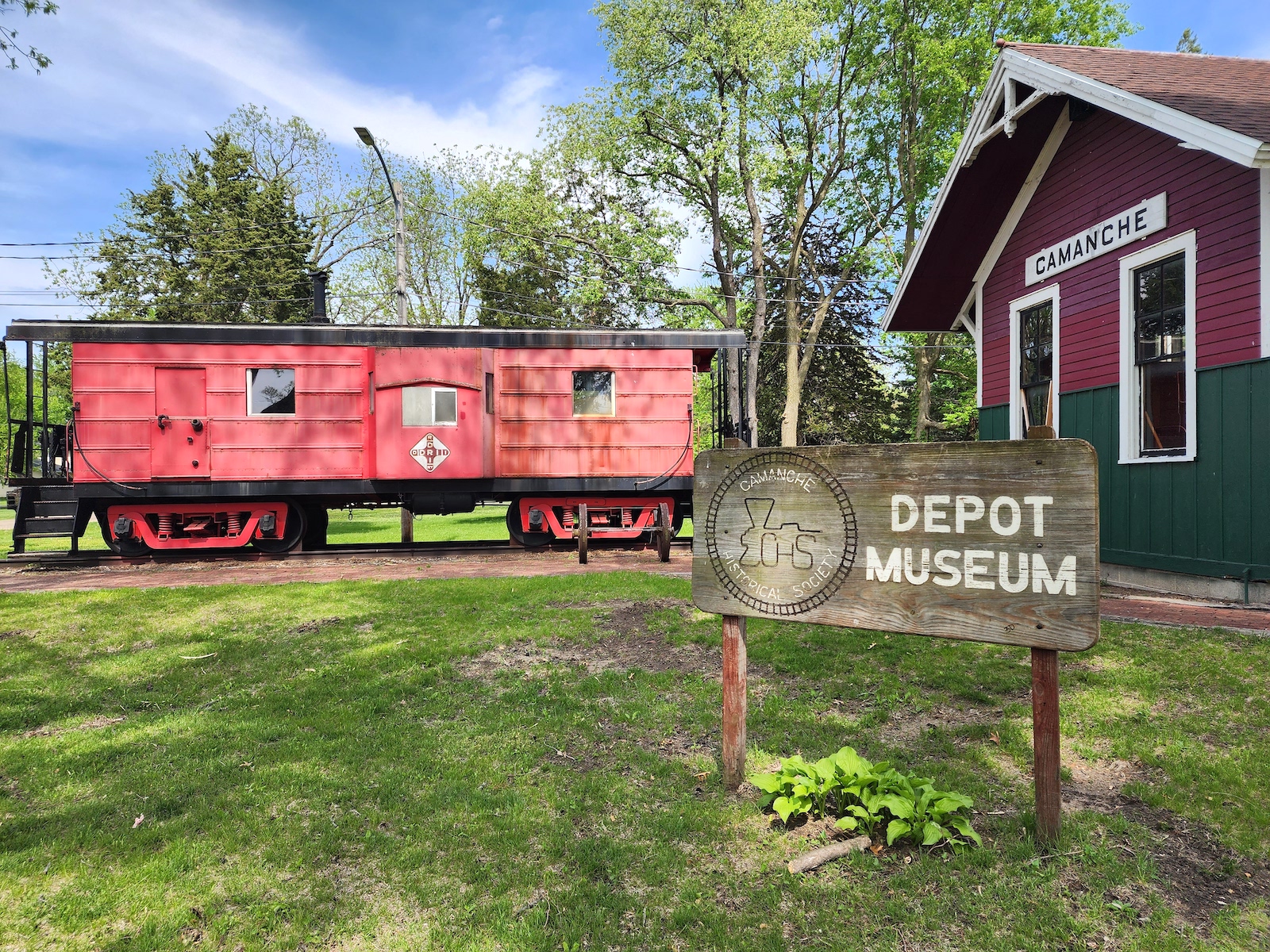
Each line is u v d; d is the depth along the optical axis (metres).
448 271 29.53
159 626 6.33
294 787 3.42
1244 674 4.41
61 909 2.49
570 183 27.58
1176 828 2.93
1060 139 9.10
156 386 10.64
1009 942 2.28
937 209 10.05
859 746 3.77
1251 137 5.74
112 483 10.50
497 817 3.11
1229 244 6.80
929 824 2.78
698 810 3.14
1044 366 9.68
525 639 5.74
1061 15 21.78
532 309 31.92
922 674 4.70
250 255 30.53
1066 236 9.05
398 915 2.49
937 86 22.66
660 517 10.52
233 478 10.77
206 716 4.36
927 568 2.91
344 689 4.75
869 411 29.98
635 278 25.11
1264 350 6.45
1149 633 5.34
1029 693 4.37
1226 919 2.38
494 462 11.40
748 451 3.32
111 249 30.11
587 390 11.72
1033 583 2.69
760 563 3.29
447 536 16.80
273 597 7.30
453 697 4.62
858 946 2.27
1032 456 2.70
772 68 22.58
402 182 28.16
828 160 26.75
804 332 29.31
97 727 4.28
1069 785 3.33
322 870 2.76
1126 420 8.04
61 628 6.31
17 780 3.55
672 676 4.88
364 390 11.09
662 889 2.61
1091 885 2.54
